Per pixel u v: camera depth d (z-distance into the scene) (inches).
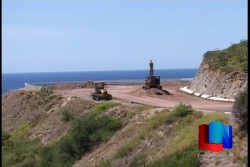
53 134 2116.1
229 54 2532.0
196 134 1311.5
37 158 1913.1
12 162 1947.6
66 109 2276.1
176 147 1316.4
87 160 1653.5
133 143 1546.5
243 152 1101.7
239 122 1173.7
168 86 3196.4
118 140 1672.0
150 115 1755.7
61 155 1763.0
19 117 2642.7
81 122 1833.2
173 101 2186.3
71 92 2832.2
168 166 1221.1
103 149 1662.2
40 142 2124.8
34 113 2561.5
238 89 2132.1
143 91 2532.0
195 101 2167.8
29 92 2827.3
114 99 2309.3
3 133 2353.6
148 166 1302.9
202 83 2496.3
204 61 2630.4
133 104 2033.7
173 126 1512.1
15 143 2198.6
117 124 1797.5
